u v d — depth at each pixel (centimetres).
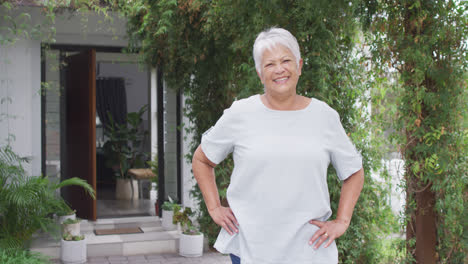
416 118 319
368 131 368
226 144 166
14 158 543
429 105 319
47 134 701
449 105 312
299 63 163
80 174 674
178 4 466
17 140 590
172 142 701
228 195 167
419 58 299
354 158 166
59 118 706
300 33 297
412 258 347
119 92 1044
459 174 322
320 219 166
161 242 566
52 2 511
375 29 323
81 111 669
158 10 486
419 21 299
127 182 879
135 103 1063
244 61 470
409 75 316
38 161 611
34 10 584
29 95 597
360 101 364
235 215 164
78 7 530
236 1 345
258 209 160
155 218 688
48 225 505
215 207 172
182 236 548
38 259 470
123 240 568
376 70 331
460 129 321
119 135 902
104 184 1030
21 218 491
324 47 305
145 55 560
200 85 546
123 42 650
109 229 630
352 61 346
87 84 650
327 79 320
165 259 534
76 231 528
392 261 373
